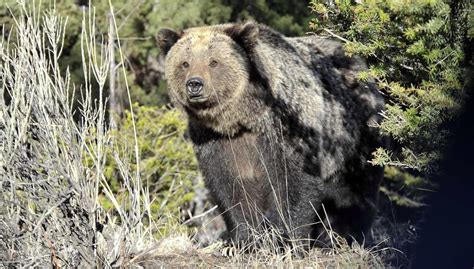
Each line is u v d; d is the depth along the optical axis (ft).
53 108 34.42
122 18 79.77
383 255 41.57
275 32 46.14
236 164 44.83
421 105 39.55
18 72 34.47
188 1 80.33
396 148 48.96
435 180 38.32
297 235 44.11
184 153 63.72
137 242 37.50
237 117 43.88
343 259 38.17
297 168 44.06
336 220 47.39
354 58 48.01
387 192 54.95
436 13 37.96
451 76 37.60
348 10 42.06
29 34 34.73
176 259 37.81
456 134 30.76
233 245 40.86
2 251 34.01
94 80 74.38
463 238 28.73
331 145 45.57
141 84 81.20
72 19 74.74
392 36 40.40
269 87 43.86
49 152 33.99
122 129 63.77
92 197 34.60
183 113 45.52
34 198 34.01
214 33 44.50
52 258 33.68
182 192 61.93
